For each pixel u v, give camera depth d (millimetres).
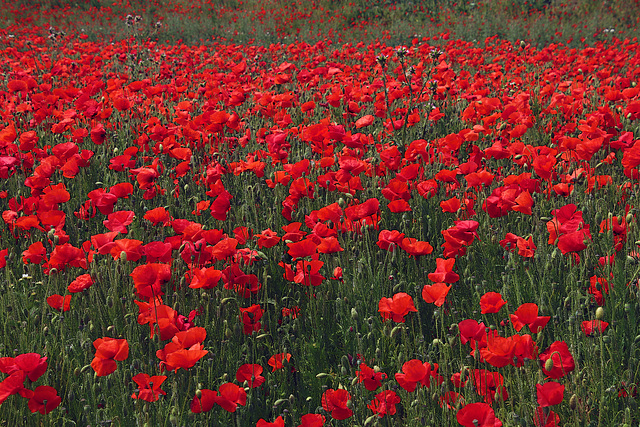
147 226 3793
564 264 2963
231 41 20438
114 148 5500
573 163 4348
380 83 6371
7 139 4645
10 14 22859
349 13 23109
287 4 24875
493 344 1993
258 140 5129
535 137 5723
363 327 2811
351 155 4434
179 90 7270
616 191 3834
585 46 18250
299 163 3912
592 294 2750
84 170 4859
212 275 2645
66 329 2867
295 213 3770
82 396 2471
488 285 3082
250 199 4105
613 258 2732
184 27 21250
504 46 12852
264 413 2424
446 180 3871
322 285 3178
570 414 2174
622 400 2268
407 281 3145
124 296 3037
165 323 2396
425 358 2498
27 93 6527
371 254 3371
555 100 6098
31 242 3676
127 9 23734
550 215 3734
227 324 2613
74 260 3006
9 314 2969
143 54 11859
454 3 23688
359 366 2488
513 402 2291
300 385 2609
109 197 3592
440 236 3693
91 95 6469
